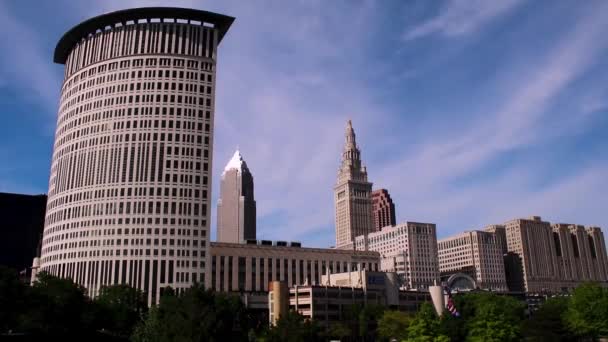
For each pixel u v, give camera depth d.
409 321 153.62
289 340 105.00
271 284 197.25
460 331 145.12
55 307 131.12
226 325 110.00
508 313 150.12
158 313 124.81
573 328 149.38
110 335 159.25
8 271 125.00
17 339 130.38
